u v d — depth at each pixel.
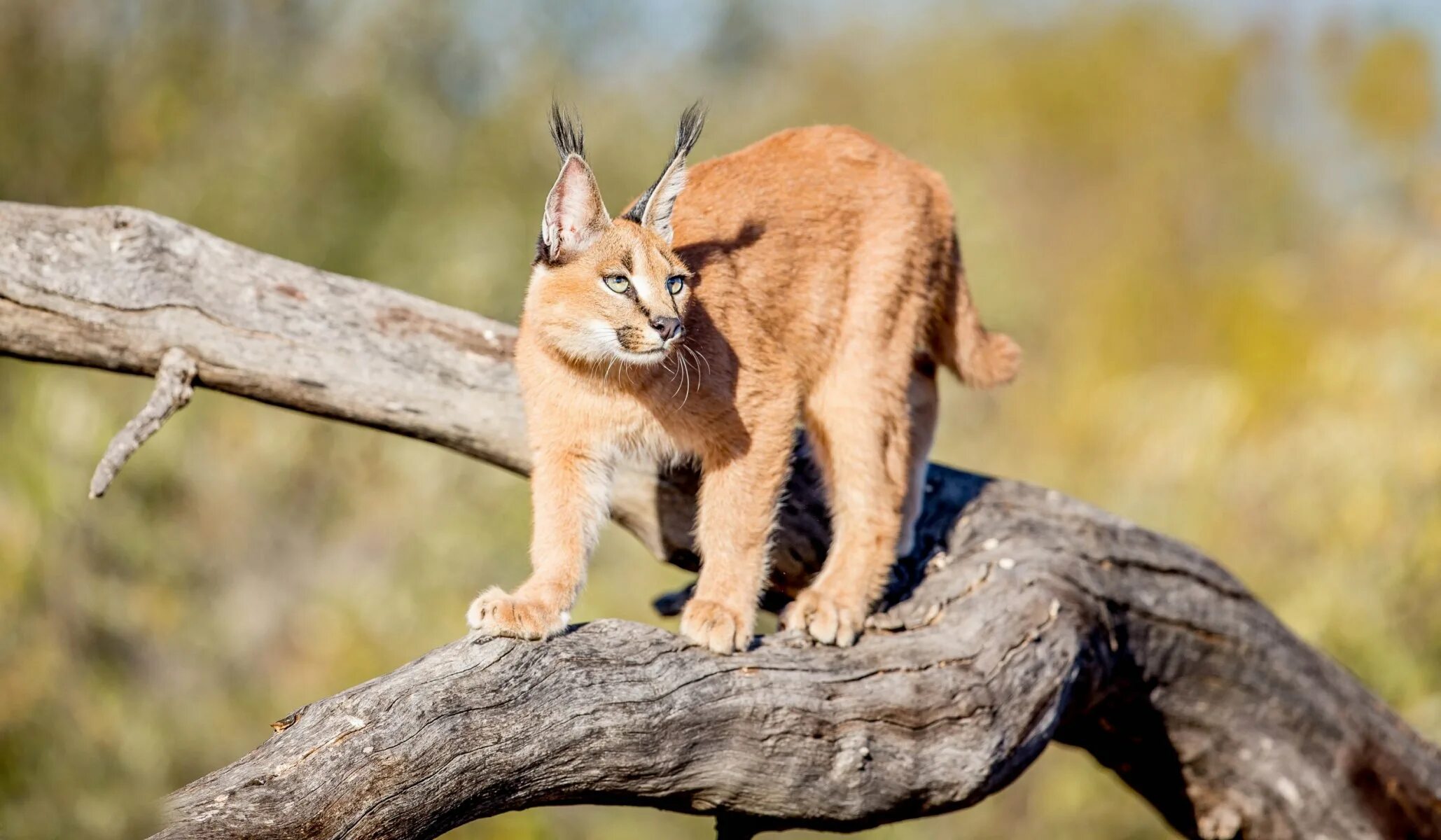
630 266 7.92
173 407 8.56
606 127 21.61
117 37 19.92
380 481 18.89
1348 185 35.16
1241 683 10.02
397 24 20.75
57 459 15.96
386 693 6.41
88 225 8.63
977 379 9.98
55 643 16.08
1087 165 37.06
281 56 20.66
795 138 9.27
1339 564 15.90
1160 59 38.38
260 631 18.14
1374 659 15.32
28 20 19.38
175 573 17.41
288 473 18.70
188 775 16.53
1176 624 9.71
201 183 19.25
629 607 16.86
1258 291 29.05
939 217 9.43
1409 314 18.03
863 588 8.59
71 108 19.53
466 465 18.14
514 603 7.14
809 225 8.82
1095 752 10.38
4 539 15.65
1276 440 18.14
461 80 21.75
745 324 8.38
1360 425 16.69
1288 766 10.21
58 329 8.48
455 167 20.84
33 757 15.30
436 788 6.26
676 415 8.19
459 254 19.23
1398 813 10.32
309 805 5.95
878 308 8.97
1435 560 15.54
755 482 8.34
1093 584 9.31
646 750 6.89
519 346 8.38
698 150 22.17
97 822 15.23
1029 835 17.02
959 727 7.80
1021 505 9.92
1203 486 17.59
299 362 8.87
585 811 16.70
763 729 7.27
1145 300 31.73
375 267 19.83
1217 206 36.06
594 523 8.40
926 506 9.91
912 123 36.44
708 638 7.63
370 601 17.67
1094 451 22.75
